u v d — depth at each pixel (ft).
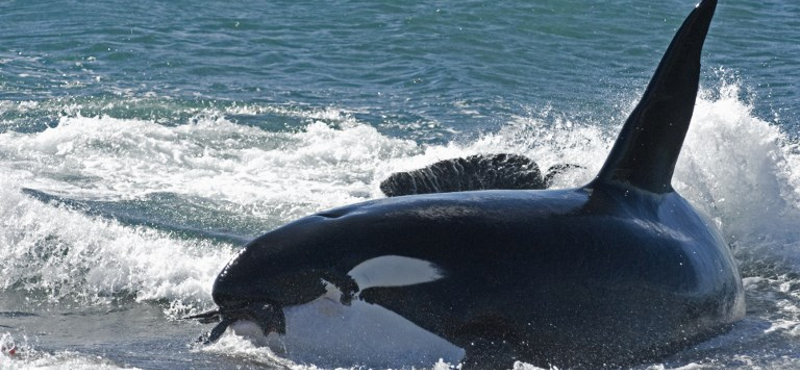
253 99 197.36
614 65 236.22
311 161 157.99
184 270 105.09
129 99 191.42
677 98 87.10
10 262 105.50
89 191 136.15
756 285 109.91
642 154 88.22
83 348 84.12
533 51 248.11
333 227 77.97
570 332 80.69
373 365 76.69
